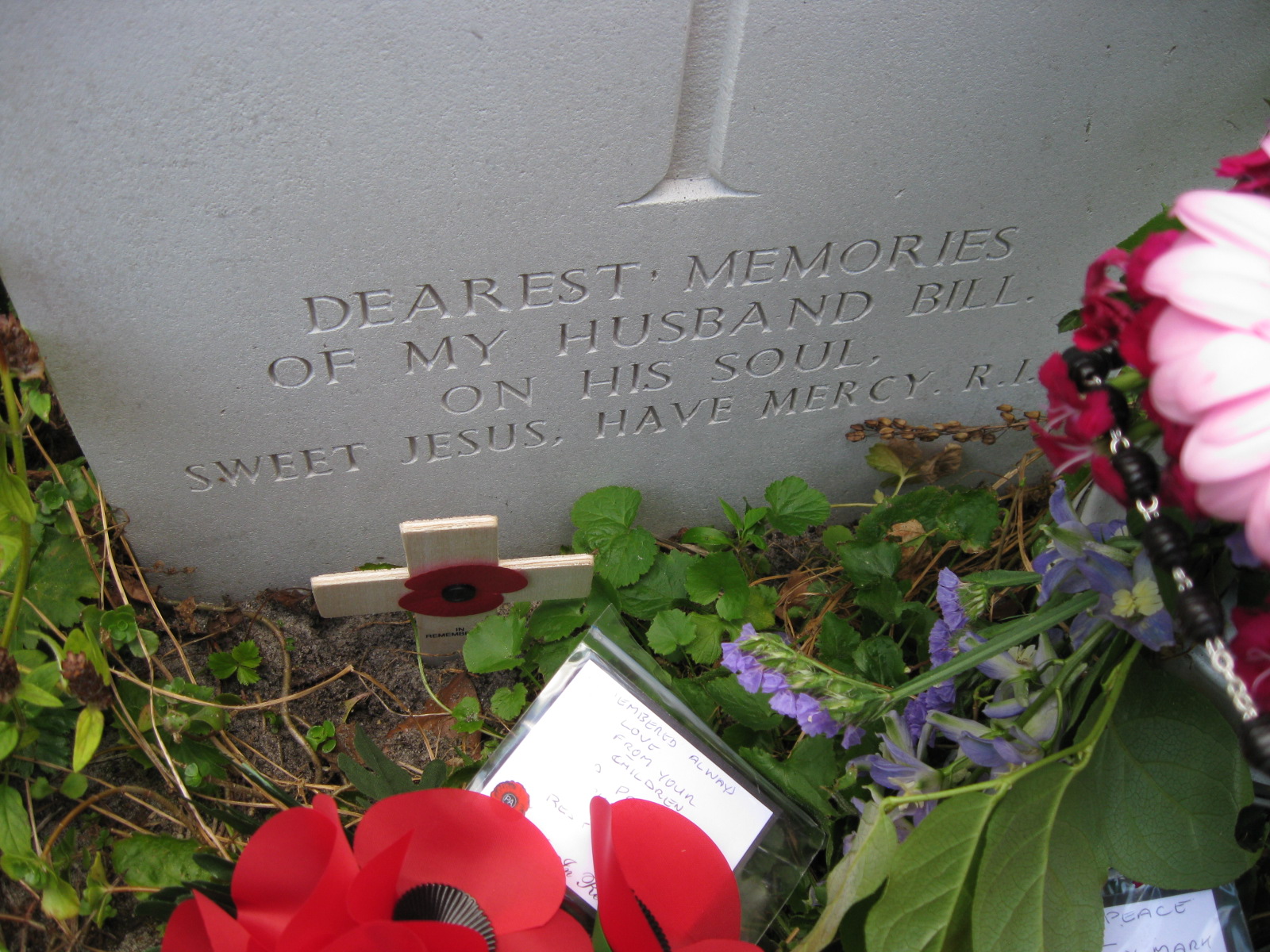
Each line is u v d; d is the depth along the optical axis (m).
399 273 0.26
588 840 0.25
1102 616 0.21
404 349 0.28
